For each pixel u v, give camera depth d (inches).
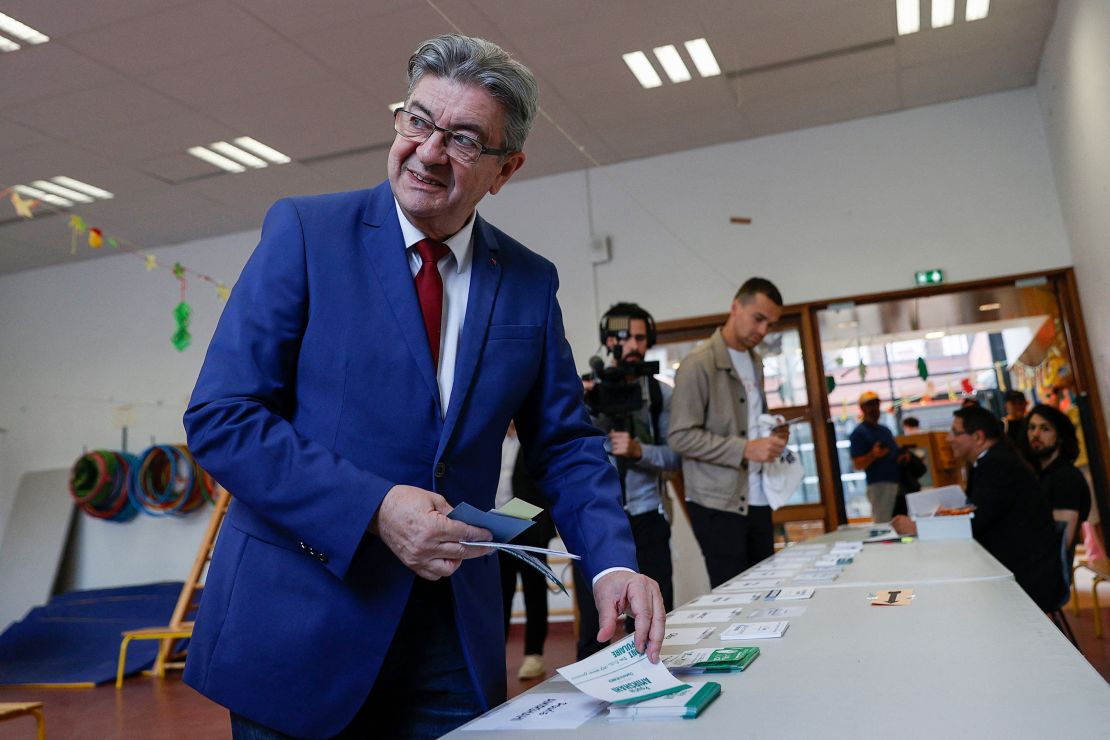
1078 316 212.2
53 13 158.6
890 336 277.0
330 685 41.0
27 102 190.7
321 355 44.1
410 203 44.9
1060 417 166.4
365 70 184.7
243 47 173.5
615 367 109.7
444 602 45.3
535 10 169.0
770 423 121.2
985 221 222.2
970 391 275.0
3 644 232.1
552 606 240.5
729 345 127.7
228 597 42.6
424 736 45.1
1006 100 224.1
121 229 275.0
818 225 234.2
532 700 37.3
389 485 38.8
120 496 279.7
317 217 46.5
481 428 46.1
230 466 40.3
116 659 207.5
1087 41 160.2
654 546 109.7
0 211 255.0
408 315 45.1
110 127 205.0
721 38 185.8
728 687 36.5
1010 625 46.4
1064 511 159.2
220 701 41.3
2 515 296.5
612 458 107.7
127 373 293.6
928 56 201.6
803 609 57.2
